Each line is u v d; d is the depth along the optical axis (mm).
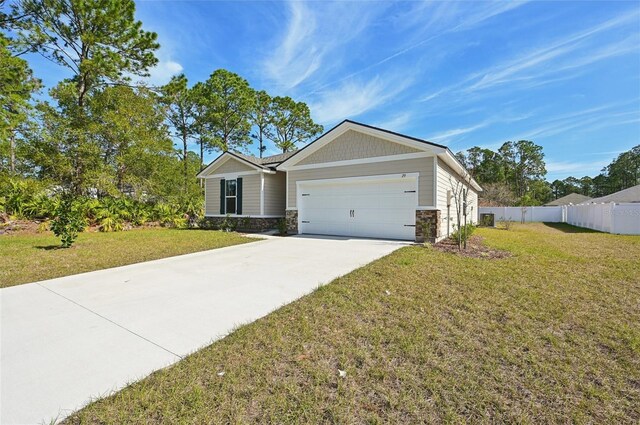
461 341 2932
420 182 9578
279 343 2900
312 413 1972
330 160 11367
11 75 13227
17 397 2131
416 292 4367
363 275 5266
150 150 17984
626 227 14305
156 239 10375
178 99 24938
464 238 8281
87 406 2047
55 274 5586
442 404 2066
